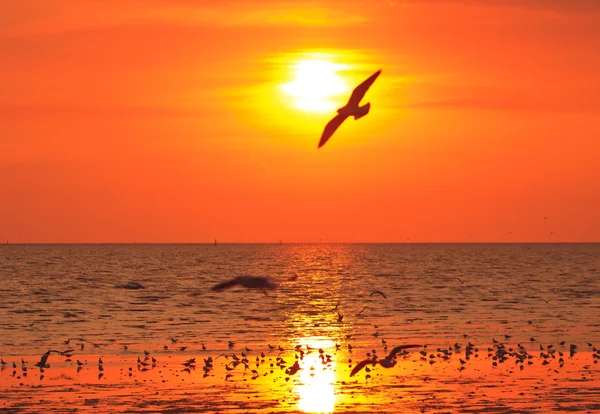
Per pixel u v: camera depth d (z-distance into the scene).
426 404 54.72
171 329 96.94
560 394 57.38
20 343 83.62
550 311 118.75
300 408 53.97
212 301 138.25
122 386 60.41
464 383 61.22
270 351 77.81
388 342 84.44
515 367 67.88
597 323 101.56
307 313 117.81
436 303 134.75
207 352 77.38
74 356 74.50
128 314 115.25
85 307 126.12
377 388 59.69
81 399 56.16
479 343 83.19
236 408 54.06
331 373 65.31
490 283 192.12
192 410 53.41
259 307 127.44
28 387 59.84
